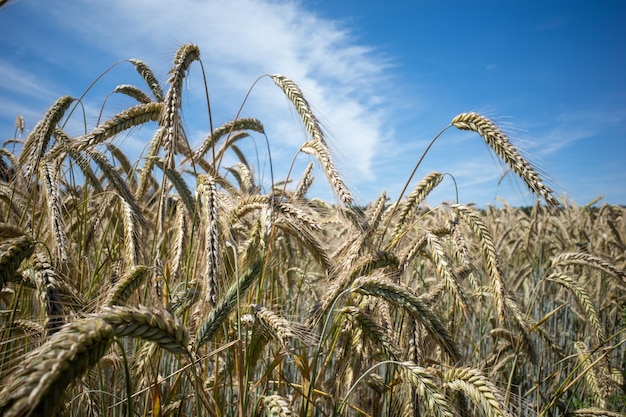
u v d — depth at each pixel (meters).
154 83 5.87
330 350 3.48
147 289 3.94
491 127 3.73
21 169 4.53
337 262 4.15
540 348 7.05
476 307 6.17
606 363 5.15
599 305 7.29
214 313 3.04
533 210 9.52
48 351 1.59
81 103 4.87
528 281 8.76
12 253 2.35
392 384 3.78
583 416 4.50
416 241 4.19
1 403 1.43
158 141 5.00
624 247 10.63
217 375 3.34
